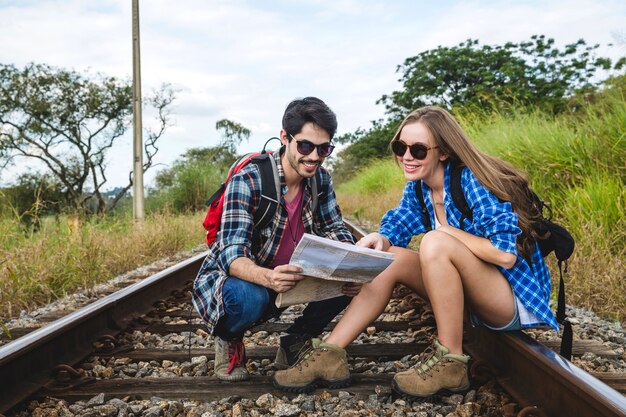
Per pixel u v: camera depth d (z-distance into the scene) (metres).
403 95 34.62
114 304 4.05
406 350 3.46
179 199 19.03
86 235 7.43
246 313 2.73
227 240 2.72
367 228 11.18
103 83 27.69
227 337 2.87
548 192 7.12
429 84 34.06
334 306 3.03
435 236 2.65
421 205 3.04
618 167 6.65
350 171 39.00
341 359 2.81
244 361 3.01
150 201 19.55
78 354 3.35
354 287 2.75
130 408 2.62
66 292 5.78
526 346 2.60
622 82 8.02
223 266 2.71
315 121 2.62
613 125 7.13
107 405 2.63
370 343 3.71
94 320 3.74
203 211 17.58
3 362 2.64
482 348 3.18
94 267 6.40
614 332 3.90
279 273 2.48
